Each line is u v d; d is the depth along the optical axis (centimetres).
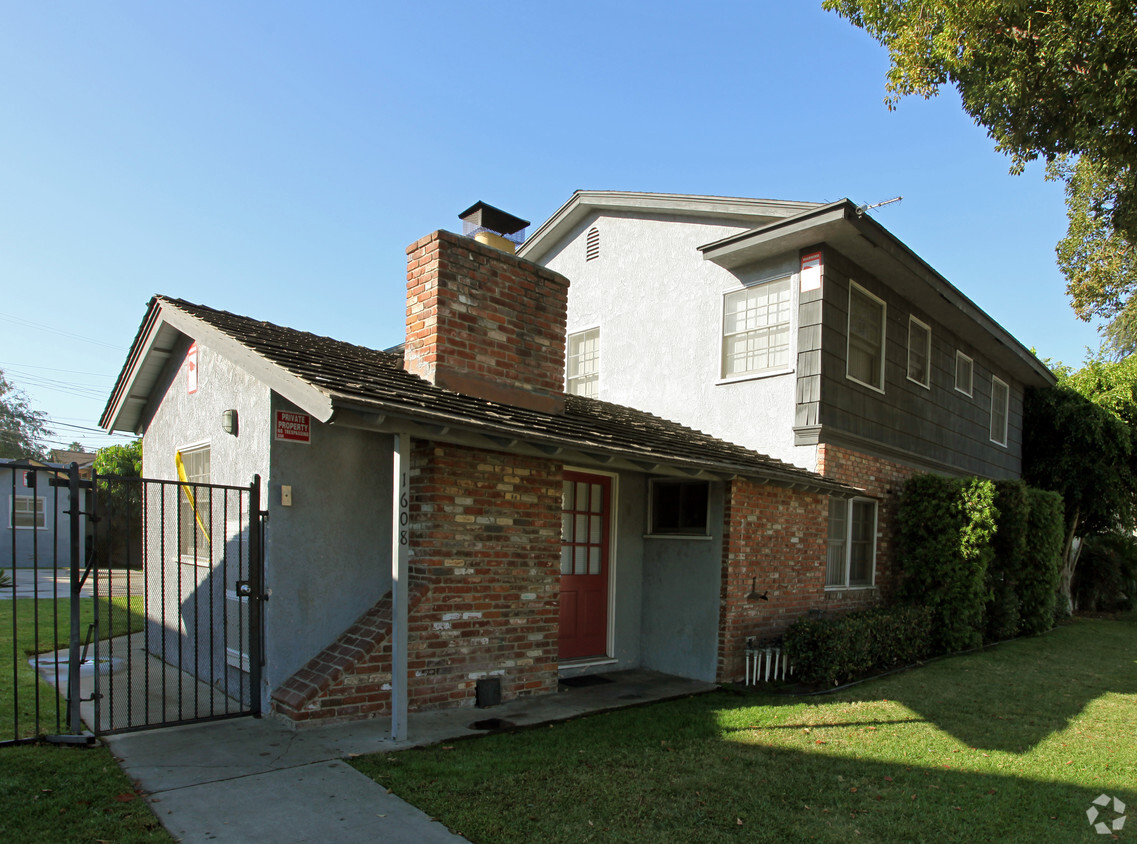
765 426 1081
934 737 623
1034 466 1862
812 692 783
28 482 495
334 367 595
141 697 639
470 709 633
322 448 624
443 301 661
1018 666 998
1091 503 1761
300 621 602
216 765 471
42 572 2319
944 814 450
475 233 861
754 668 829
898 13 948
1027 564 1349
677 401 1222
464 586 638
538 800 437
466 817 406
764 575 895
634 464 704
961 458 1470
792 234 998
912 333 1298
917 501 1146
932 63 925
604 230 1396
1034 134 891
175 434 809
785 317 1072
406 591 536
